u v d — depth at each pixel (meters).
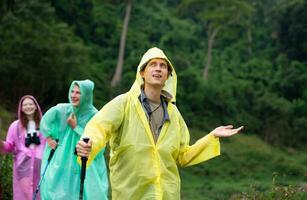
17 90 38.97
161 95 5.01
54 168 8.09
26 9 41.94
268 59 66.06
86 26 56.03
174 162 4.83
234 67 64.06
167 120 4.87
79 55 41.19
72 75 40.09
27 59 38.22
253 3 70.69
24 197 9.48
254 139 52.97
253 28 67.94
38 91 39.28
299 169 45.28
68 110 8.36
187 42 64.44
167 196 4.72
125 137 4.75
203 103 55.41
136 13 63.78
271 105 55.62
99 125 4.65
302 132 54.97
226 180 40.81
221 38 62.75
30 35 39.00
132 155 4.71
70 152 8.16
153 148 4.73
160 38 62.88
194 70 57.69
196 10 69.88
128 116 4.79
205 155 4.90
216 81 59.00
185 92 54.84
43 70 38.41
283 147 53.28
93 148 4.54
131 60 55.34
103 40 57.31
